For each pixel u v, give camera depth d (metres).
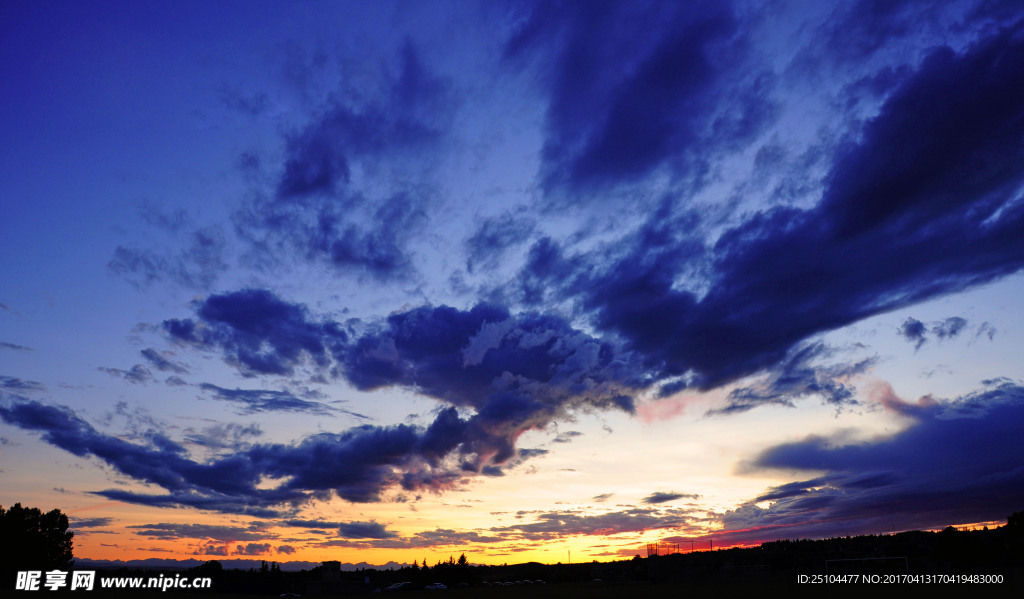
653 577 114.62
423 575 140.75
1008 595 52.44
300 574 123.81
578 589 90.56
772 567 113.94
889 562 107.56
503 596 70.38
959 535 109.88
